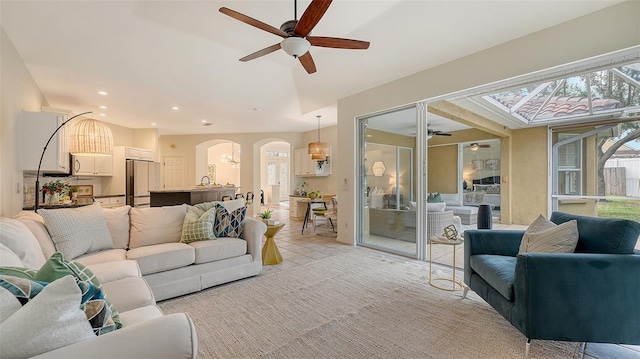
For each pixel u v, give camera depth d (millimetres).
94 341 832
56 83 4137
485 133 7207
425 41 3338
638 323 1634
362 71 4188
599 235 1895
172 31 3418
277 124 7461
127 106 5465
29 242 1822
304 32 2271
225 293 2773
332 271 3422
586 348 1830
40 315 783
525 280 1717
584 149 4852
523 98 4582
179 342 907
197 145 8883
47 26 3002
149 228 3012
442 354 1788
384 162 4473
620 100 4105
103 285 1746
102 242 2607
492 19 2842
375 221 4660
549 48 2732
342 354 1805
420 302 2549
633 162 4223
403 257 4031
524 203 6398
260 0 2877
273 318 2273
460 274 3293
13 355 723
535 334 1680
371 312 2361
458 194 7848
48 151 3457
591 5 2441
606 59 2525
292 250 4469
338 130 5172
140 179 6949
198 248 2814
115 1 2885
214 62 4121
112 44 3432
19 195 3295
